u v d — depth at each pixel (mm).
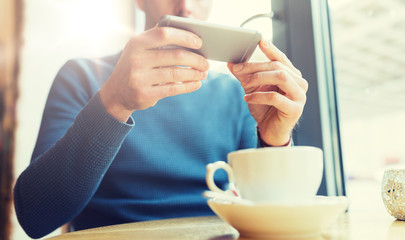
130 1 2086
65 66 1116
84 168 650
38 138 931
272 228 396
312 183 439
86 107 664
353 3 3314
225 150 1091
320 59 1138
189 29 565
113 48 2057
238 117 1156
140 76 584
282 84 663
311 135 1130
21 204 745
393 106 5816
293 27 1164
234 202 446
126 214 881
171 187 963
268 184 426
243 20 1280
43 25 2084
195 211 929
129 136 959
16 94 2025
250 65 677
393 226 524
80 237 495
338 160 1121
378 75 5270
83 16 2059
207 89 1155
